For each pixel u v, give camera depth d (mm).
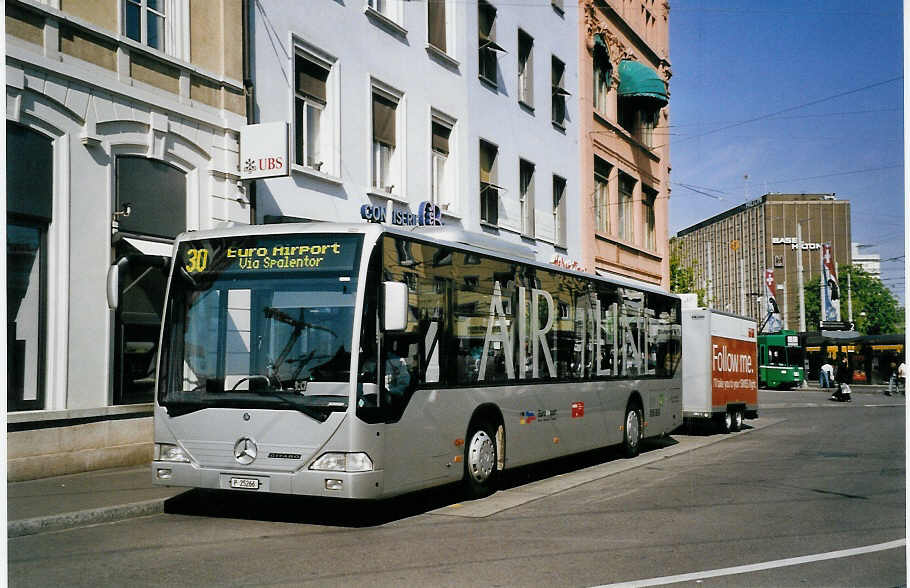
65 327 11680
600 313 14812
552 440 12836
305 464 8562
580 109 30047
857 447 18109
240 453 8766
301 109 16938
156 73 13289
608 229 32219
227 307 9078
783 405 36250
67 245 11742
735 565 7297
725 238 129500
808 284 97062
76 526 8852
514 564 7270
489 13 24625
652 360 17094
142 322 12992
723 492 11609
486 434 11055
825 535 8633
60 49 11695
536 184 26828
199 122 13977
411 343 9484
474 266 10953
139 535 8445
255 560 7355
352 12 18297
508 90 25328
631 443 15906
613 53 32969
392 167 19891
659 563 7352
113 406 12219
